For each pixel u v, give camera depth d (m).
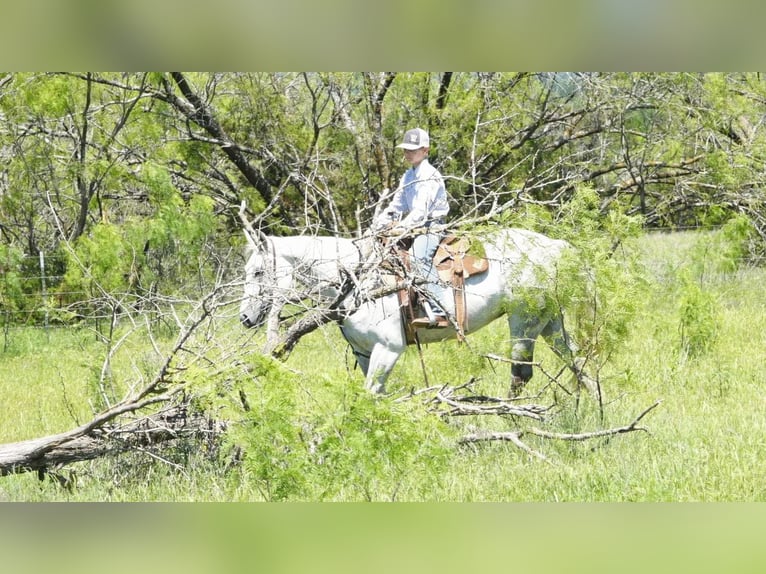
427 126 20.14
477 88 19.75
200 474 9.66
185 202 20.91
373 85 19.92
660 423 11.10
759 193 19.39
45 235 22.73
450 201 19.61
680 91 19.33
